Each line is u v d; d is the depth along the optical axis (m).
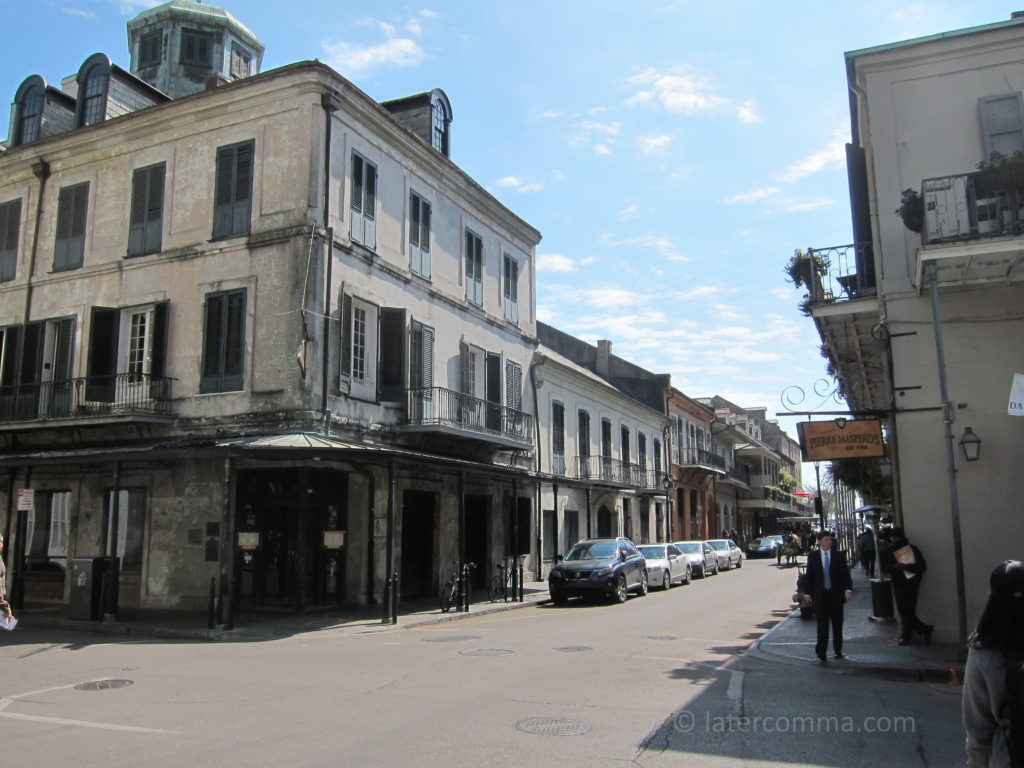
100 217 19.12
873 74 12.44
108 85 19.84
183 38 24.75
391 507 15.03
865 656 10.09
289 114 17.03
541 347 29.34
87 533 17.89
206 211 17.61
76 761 5.62
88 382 17.23
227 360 16.77
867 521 30.53
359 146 18.11
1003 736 3.22
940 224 10.83
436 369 20.59
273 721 6.77
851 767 5.59
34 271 19.78
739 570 36.09
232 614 13.70
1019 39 11.78
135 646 12.12
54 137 19.61
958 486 11.08
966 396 11.22
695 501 46.44
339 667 9.71
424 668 9.58
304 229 16.33
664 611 17.48
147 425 17.16
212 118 17.95
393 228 19.19
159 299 17.83
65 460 14.94
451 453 20.81
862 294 12.55
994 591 3.39
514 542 19.92
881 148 12.20
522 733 6.35
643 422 37.97
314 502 16.47
